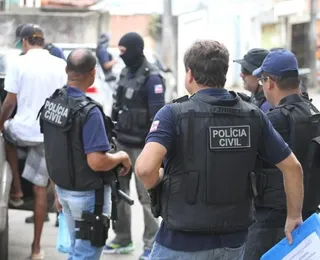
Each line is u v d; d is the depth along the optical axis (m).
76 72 5.83
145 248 8.02
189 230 4.29
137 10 30.80
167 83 20.42
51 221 10.03
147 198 8.02
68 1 27.80
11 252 8.39
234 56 34.66
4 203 6.92
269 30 37.66
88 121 5.69
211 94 4.40
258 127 4.44
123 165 5.95
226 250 4.38
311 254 4.44
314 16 34.59
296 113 5.18
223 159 4.31
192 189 4.28
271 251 4.57
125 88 8.00
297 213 4.56
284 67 5.24
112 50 19.39
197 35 29.48
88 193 5.84
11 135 7.53
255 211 5.24
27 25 7.78
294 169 4.54
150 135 4.29
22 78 7.50
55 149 5.83
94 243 5.88
